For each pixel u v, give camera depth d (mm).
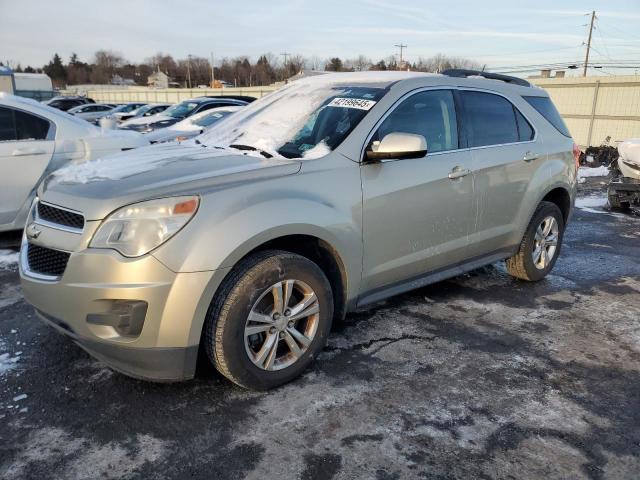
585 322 4207
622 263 5887
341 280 3404
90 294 2643
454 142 4059
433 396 3078
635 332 4051
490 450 2623
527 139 4711
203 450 2572
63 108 32969
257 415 2854
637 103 20203
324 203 3189
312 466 2480
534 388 3203
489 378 3301
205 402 2959
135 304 2625
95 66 126188
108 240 2658
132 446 2592
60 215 2902
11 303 4273
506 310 4395
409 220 3676
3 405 2900
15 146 5590
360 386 3160
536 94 4980
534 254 4977
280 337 3066
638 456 2613
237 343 2854
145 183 2846
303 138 3619
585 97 21953
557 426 2832
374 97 3703
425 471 2465
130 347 2697
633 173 8625
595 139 21781
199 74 112312
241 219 2812
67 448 2568
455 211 4000
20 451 2541
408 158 3441
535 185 4676
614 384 3283
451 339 3818
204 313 2746
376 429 2758
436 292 4762
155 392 3043
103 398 2979
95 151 6047
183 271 2650
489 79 4598
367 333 3867
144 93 53781
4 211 5590
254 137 3816
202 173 2979
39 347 3549
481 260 4453
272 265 2912
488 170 4215
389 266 3648
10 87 32031
